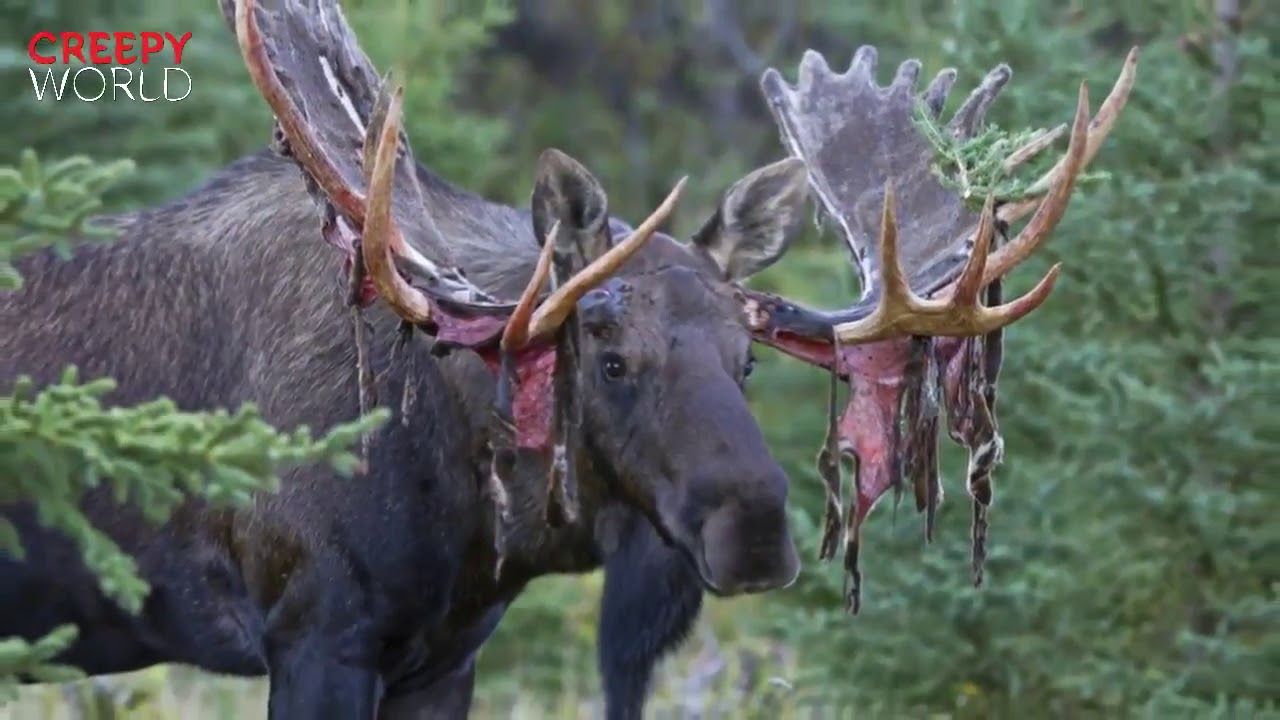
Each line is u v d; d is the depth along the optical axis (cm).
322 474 1038
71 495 816
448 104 2247
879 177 1098
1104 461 1556
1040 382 1557
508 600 1086
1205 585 1567
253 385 1064
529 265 1033
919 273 1041
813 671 1619
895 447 1001
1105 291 1569
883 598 1577
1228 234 1556
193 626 1090
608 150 3903
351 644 1044
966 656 1574
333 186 960
